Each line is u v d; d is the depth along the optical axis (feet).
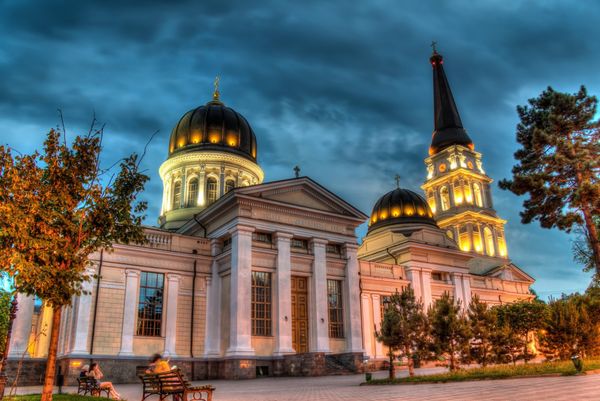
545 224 108.58
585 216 102.63
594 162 100.78
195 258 121.39
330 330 126.62
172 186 159.33
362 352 121.08
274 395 59.16
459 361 87.56
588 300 100.83
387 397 47.65
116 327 106.11
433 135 291.99
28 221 43.70
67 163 48.80
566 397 35.86
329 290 130.21
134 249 112.98
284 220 124.77
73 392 77.25
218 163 157.48
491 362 93.66
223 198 121.19
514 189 108.47
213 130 161.48
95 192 49.06
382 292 151.84
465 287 171.94
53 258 44.86
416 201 199.52
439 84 301.02
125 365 104.01
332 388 68.74
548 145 108.78
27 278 42.39
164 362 52.49
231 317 112.68
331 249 134.41
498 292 189.16
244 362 107.45
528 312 136.77
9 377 98.07
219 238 124.57
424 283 161.38
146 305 112.27
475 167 274.98
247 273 114.62
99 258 108.06
